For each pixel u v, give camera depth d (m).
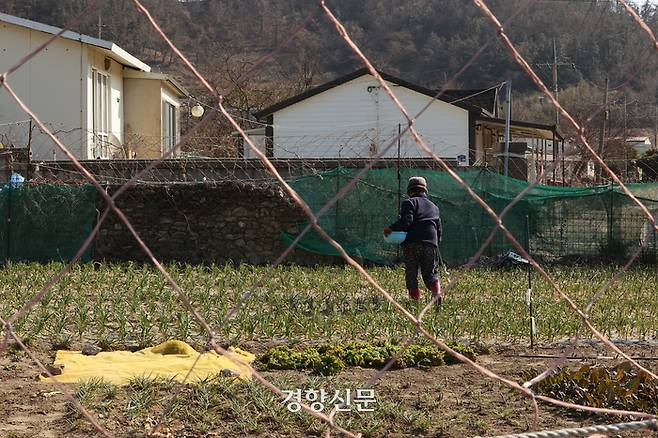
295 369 7.66
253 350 8.57
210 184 17.25
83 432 5.78
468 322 9.94
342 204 17.17
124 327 8.96
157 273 14.21
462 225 17.30
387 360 8.00
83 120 23.45
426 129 26.86
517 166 22.02
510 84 19.97
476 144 27.59
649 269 16.73
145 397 6.32
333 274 14.98
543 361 8.27
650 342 9.28
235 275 14.20
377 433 5.93
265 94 29.70
